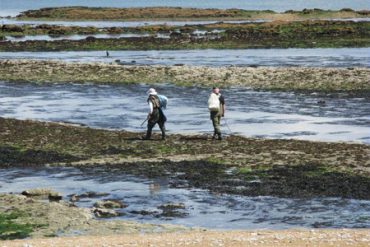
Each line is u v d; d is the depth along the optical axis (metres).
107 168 54.25
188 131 69.31
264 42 173.25
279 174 50.62
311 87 97.88
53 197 45.75
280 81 102.56
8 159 57.81
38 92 100.38
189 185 48.62
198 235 35.03
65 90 101.75
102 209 41.91
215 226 39.38
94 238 34.91
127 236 35.47
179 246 32.25
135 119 77.88
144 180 50.38
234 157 56.41
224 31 199.62
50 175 52.62
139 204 44.34
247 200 44.66
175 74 110.81
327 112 79.56
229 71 111.06
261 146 60.38
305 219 40.34
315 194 45.50
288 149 58.78
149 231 37.69
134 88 102.44
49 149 61.25
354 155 55.75
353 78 101.94
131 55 150.62
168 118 77.50
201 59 138.75
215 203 44.22
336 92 93.88
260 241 32.84
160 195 46.31
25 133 68.19
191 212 42.34
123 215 41.78
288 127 70.75
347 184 47.44
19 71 118.31
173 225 39.00
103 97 94.88
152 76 110.44
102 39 180.38
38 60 130.25
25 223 39.22
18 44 172.88
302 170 51.44
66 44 171.88
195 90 99.06
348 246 31.66
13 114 82.69
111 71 115.31
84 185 49.47
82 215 40.81
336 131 68.06
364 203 43.38
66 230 37.94
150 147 61.44
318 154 56.47
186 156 57.59
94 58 143.25
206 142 62.97
